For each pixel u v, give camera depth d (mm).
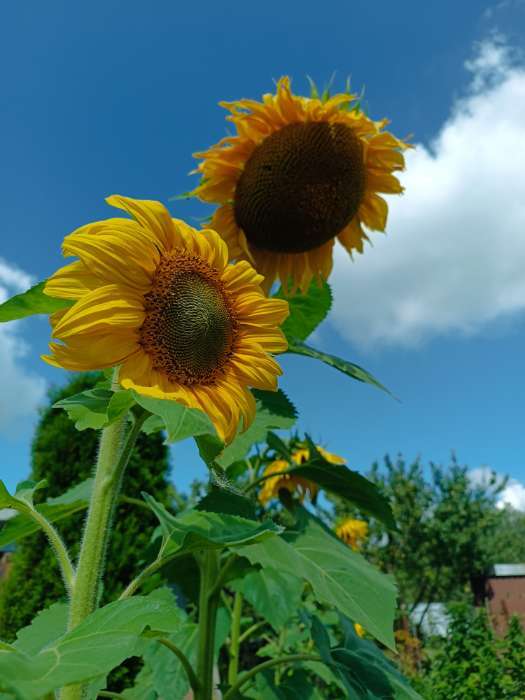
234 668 750
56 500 632
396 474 3867
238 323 461
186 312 409
